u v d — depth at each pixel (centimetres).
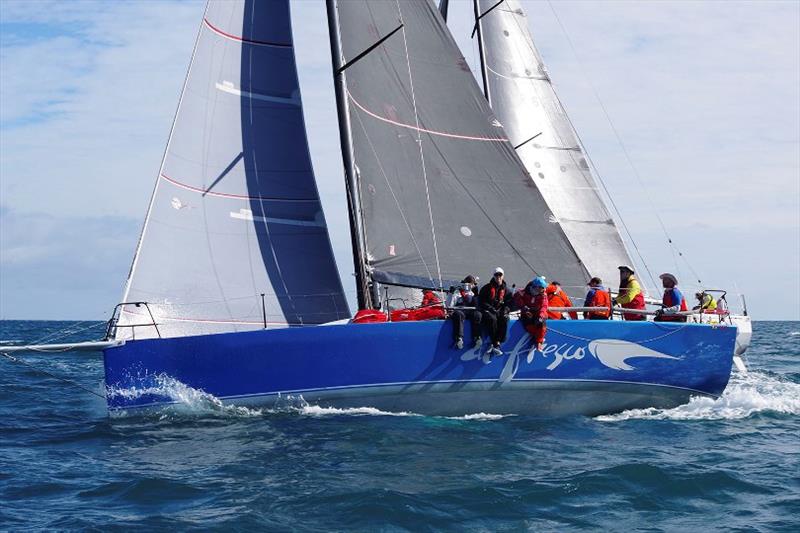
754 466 1077
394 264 1491
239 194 1436
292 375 1312
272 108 1479
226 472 1023
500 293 1355
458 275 1524
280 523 845
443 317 1376
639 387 1425
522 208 1577
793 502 922
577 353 1380
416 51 1566
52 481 995
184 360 1316
